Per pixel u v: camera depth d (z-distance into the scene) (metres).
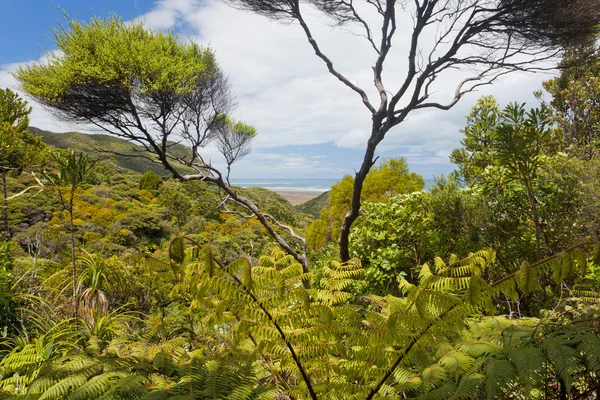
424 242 4.38
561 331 1.26
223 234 20.41
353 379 1.71
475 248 3.92
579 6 4.09
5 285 3.42
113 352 1.56
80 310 3.56
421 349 1.44
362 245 4.90
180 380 1.28
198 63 5.16
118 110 4.72
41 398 1.17
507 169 3.82
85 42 4.54
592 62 4.98
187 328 2.11
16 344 2.86
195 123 5.34
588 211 3.58
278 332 1.49
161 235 21.03
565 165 3.84
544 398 1.24
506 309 3.18
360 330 1.57
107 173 32.56
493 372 1.14
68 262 4.94
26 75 4.71
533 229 3.97
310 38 5.09
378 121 4.58
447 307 1.29
